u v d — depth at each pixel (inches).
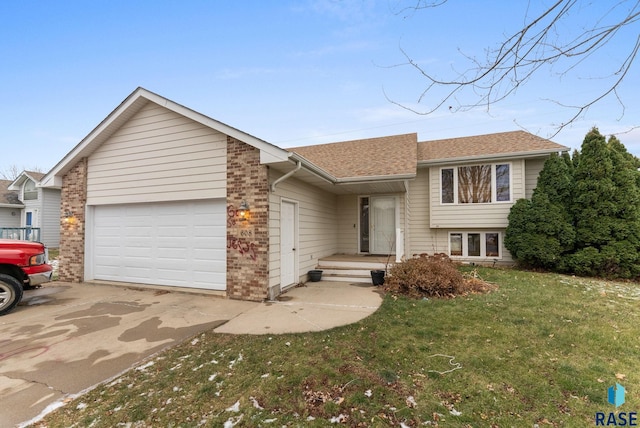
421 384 119.6
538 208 378.6
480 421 98.0
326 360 141.0
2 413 107.3
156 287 300.2
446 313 207.0
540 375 125.7
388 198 432.1
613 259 341.4
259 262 255.3
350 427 96.1
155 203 309.1
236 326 193.0
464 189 438.3
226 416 102.8
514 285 293.3
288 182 297.6
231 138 269.1
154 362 145.2
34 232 714.2
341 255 422.6
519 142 442.3
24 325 198.1
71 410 108.8
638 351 147.8
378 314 209.3
